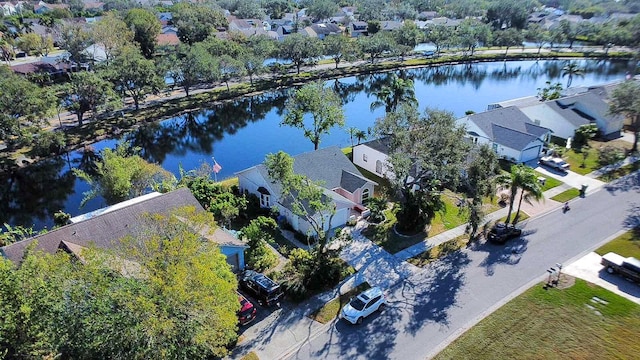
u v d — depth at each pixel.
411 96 57.59
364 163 49.56
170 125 74.25
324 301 27.81
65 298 16.92
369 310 26.08
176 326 17.61
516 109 57.41
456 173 32.66
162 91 89.06
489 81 103.44
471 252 32.94
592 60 119.69
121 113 74.62
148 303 16.53
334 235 33.56
